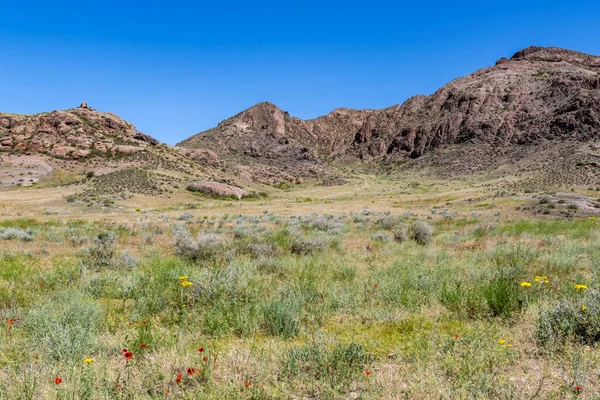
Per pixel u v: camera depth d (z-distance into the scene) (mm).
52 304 6348
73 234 20703
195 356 4414
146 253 14016
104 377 3703
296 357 4266
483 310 6043
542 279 6918
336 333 5320
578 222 27219
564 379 3580
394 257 12852
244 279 7754
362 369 4098
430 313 6152
